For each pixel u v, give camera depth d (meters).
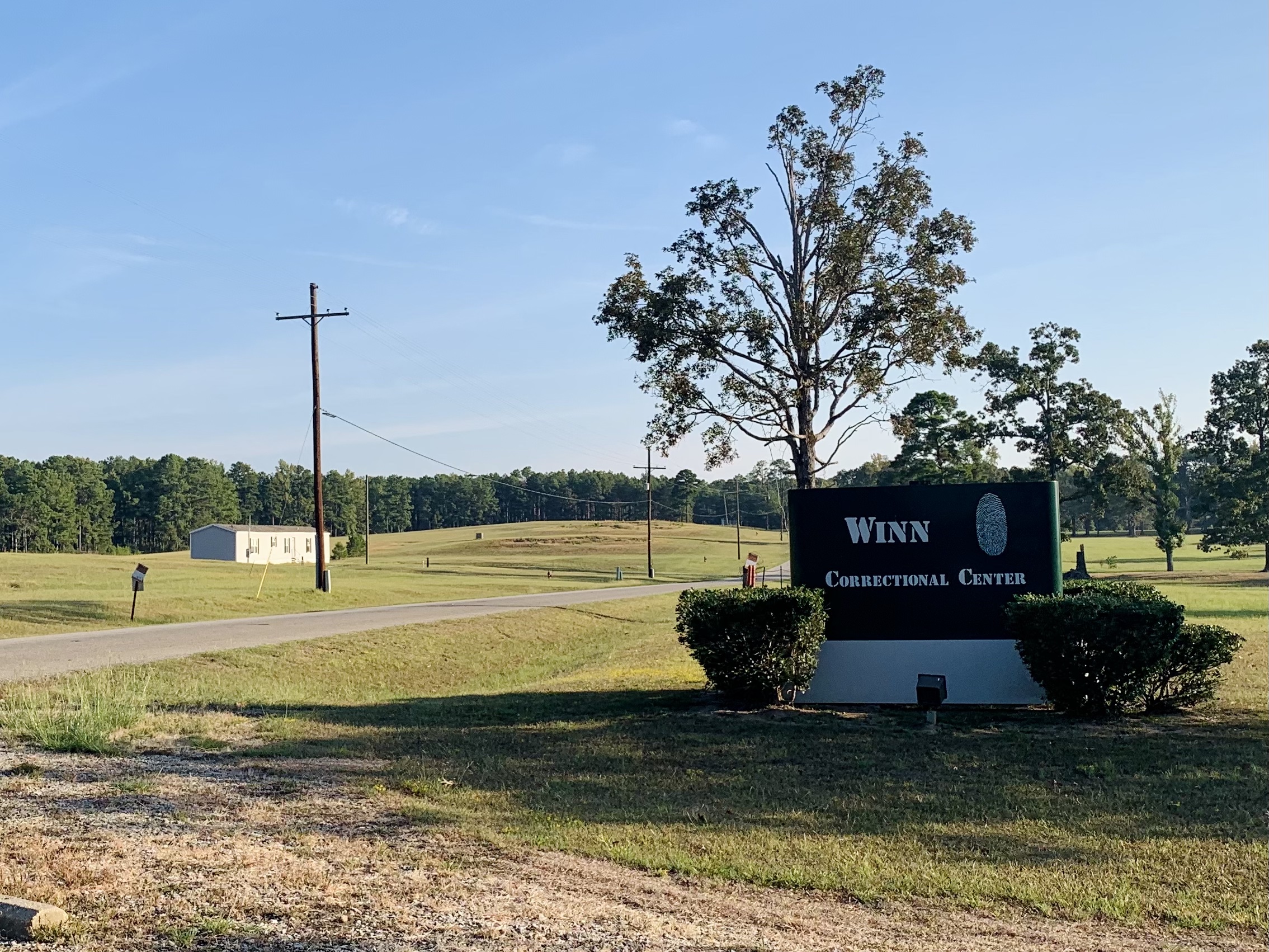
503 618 32.62
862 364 35.62
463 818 7.66
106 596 36.78
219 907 5.31
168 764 9.11
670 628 34.47
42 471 123.81
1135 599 13.40
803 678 13.45
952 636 13.53
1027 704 13.35
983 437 61.81
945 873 6.75
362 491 171.12
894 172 35.41
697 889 6.27
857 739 11.33
